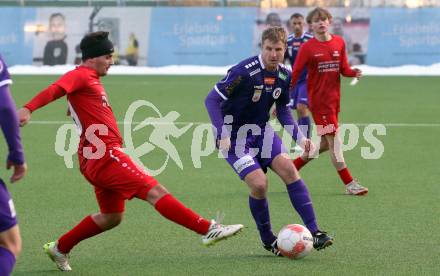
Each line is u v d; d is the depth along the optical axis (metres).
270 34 15.10
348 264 15.13
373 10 62.56
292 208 20.08
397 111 40.66
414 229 17.92
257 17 63.03
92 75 14.09
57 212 19.69
